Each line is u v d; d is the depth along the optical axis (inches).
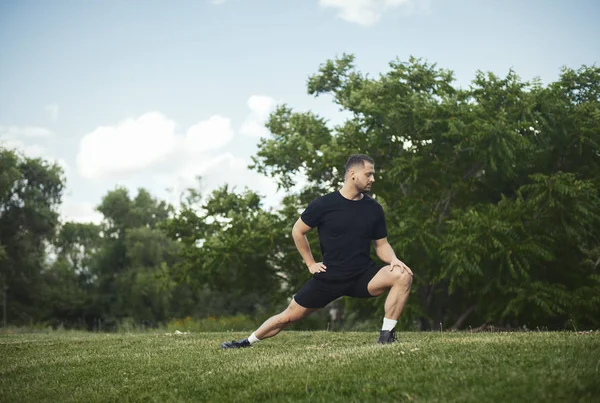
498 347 194.1
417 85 851.4
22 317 1897.1
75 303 2003.0
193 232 956.6
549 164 826.8
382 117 801.6
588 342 187.9
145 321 1889.8
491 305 737.6
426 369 172.1
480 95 810.2
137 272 1934.1
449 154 797.2
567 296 695.7
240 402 163.6
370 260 239.1
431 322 735.1
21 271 1888.5
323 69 962.1
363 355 199.0
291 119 951.0
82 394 192.5
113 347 296.2
